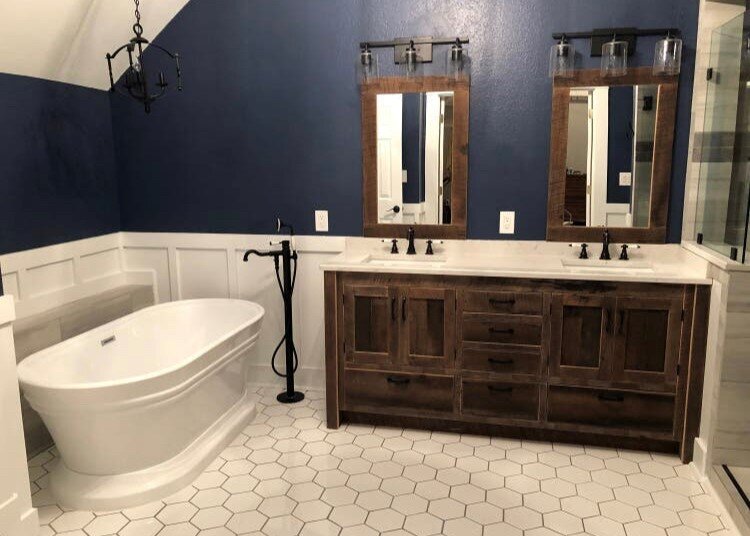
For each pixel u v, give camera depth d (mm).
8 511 2188
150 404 2439
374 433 3162
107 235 3793
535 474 2738
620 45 3014
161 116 3725
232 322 3480
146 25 3469
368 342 3109
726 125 2641
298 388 3773
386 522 2395
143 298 3828
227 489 2641
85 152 3588
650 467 2795
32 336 2930
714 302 2619
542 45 3156
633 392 2854
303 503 2531
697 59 2979
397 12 3295
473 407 3057
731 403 2549
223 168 3693
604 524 2367
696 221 3008
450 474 2748
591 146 3178
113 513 2467
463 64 3246
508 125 3258
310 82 3477
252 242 3723
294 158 3580
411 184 3426
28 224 3188
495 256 3359
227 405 3111
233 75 3576
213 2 3529
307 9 3410
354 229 3566
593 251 3256
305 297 3695
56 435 2488
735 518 2305
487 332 2969
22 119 3125
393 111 3375
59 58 3189
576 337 2877
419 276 2988
